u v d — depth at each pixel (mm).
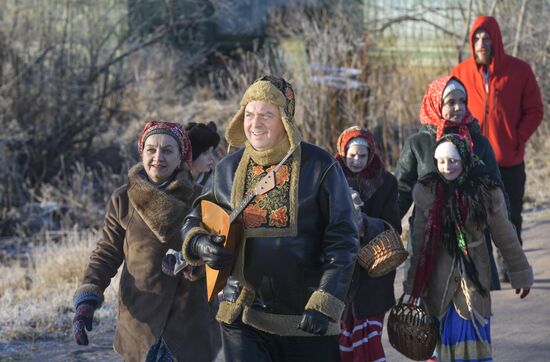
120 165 16859
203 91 19562
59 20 17109
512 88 8062
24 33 16797
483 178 5293
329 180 3926
